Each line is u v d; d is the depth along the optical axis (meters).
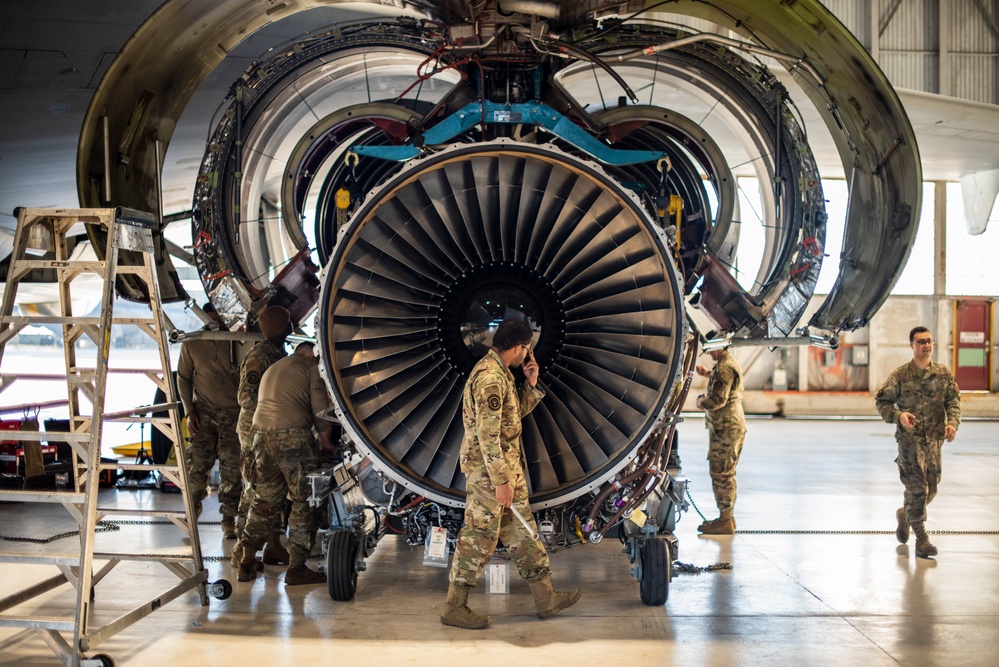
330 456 6.06
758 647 4.54
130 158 5.70
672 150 6.21
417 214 5.21
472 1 4.99
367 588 5.66
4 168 9.58
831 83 5.69
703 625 4.90
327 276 4.95
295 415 5.71
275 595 5.49
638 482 5.26
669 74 6.14
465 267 5.32
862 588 5.72
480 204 5.19
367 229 5.21
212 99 8.72
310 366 5.86
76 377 5.29
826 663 4.31
